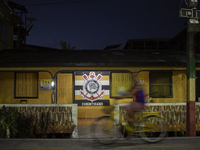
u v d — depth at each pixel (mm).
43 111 8102
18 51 13992
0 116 6969
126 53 13648
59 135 8977
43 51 14227
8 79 11914
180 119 8227
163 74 12117
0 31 14742
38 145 5473
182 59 11461
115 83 11906
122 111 7652
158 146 5387
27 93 11961
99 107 11711
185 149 5137
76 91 11766
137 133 5828
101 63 10805
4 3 13289
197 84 12203
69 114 8156
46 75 12039
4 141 5832
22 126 7723
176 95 12062
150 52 14227
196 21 6777
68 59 11125
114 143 5668
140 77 11984
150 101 11375
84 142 5762
